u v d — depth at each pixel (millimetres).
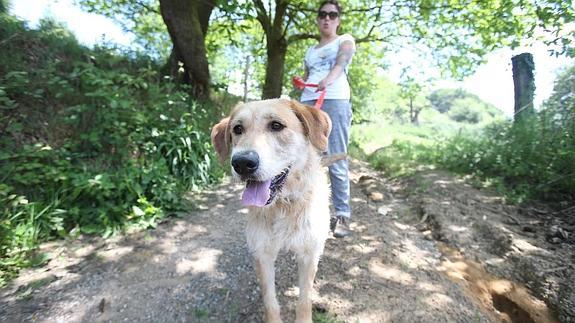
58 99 4844
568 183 4195
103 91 4480
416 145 9445
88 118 4613
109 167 4289
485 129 6578
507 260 3195
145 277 2871
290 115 2326
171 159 4816
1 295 2590
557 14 5109
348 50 3283
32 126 4348
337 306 2520
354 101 14078
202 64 6980
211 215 4152
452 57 9180
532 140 4984
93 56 5668
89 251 3236
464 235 3635
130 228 3627
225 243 3465
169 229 3727
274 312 2285
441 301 2611
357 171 6855
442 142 8242
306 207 2307
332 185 3623
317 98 3412
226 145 2609
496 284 2963
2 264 2824
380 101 25125
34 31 5664
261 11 8703
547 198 4305
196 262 3111
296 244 2301
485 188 4879
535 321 2568
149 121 4992
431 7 7746
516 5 5910
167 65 7086
